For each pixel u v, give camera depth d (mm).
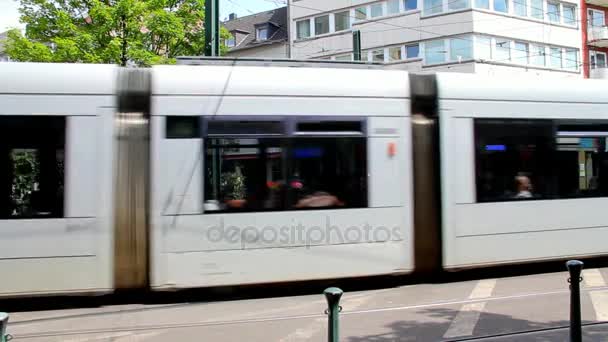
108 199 7203
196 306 7395
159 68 7504
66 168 7141
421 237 8086
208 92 7500
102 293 7176
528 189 8609
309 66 8320
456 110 8297
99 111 7270
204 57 7941
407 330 6109
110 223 7195
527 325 6230
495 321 6414
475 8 31844
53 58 17547
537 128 8711
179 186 7340
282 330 6207
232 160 7500
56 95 7199
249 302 7594
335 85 7891
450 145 8227
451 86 8312
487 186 8398
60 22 17656
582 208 8906
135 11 17938
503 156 8492
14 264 6992
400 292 8008
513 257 8484
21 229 7020
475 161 8344
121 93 7363
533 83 8805
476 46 31828
